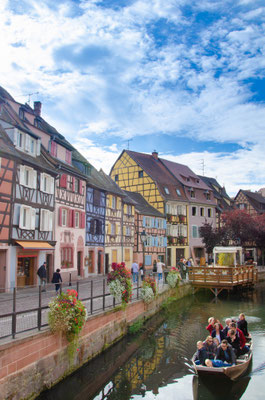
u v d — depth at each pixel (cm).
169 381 1024
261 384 997
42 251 1928
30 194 1809
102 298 1288
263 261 4844
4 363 729
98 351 1157
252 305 2227
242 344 1118
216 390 963
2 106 1912
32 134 1877
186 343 1378
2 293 905
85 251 2480
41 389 845
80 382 1009
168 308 2055
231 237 4056
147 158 4553
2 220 1597
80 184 2419
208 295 2620
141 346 1334
